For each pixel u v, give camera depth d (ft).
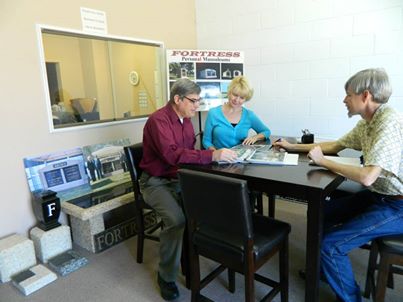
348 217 5.73
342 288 5.03
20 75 7.32
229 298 5.88
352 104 5.04
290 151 6.43
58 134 8.21
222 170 5.08
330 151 6.29
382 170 4.48
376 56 8.41
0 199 7.21
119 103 9.95
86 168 8.73
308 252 4.59
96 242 7.63
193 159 5.53
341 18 8.75
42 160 7.88
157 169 6.48
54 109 8.21
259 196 7.77
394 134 4.46
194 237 4.89
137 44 10.10
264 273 6.63
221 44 11.43
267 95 10.66
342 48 8.90
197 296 5.17
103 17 8.92
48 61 7.96
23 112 7.45
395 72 8.23
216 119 8.09
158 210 6.06
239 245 4.41
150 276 6.68
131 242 8.21
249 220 4.06
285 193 4.49
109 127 9.53
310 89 9.72
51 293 6.19
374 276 5.55
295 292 5.91
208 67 10.62
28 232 7.73
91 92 9.13
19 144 7.45
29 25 7.36
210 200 4.20
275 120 10.68
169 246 5.74
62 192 8.17
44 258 7.22
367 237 4.83
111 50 9.46
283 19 9.79
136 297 6.00
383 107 4.84
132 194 8.22
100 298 6.00
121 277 6.66
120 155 9.61
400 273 5.30
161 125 6.16
